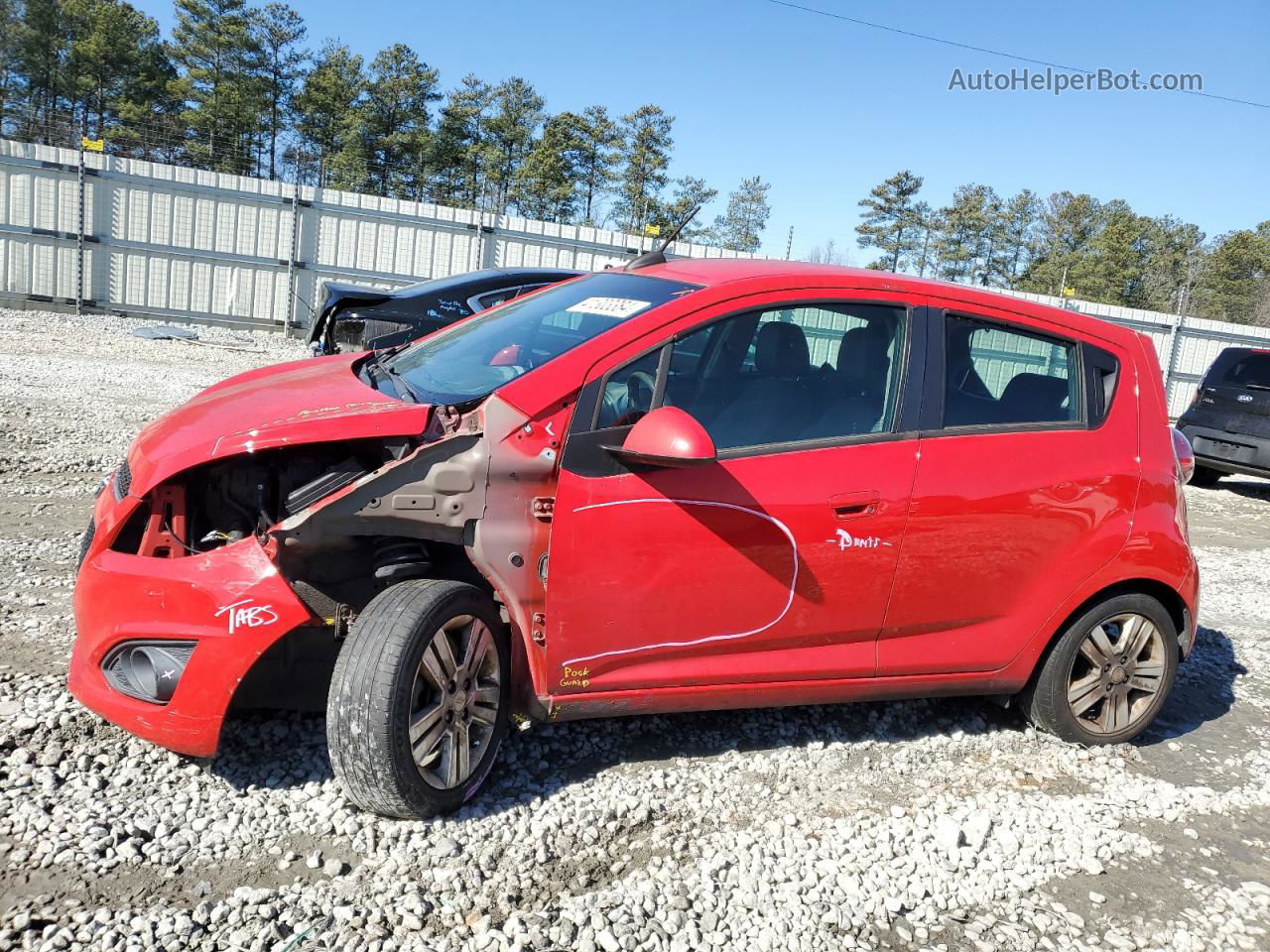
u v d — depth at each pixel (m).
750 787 3.53
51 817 2.83
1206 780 4.05
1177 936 2.92
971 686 3.89
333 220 18.16
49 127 24.12
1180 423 13.23
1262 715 4.83
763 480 3.34
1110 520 3.94
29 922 2.40
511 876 2.83
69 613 4.36
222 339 16.48
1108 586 4.00
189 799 3.02
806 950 2.68
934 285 3.81
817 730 4.07
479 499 3.00
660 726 3.91
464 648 3.06
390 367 3.89
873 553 3.53
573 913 2.67
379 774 2.84
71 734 3.28
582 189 63.31
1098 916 3.00
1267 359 12.51
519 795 3.26
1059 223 69.75
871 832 3.31
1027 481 3.77
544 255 19.22
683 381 3.33
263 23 63.78
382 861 2.83
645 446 2.97
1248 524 10.77
